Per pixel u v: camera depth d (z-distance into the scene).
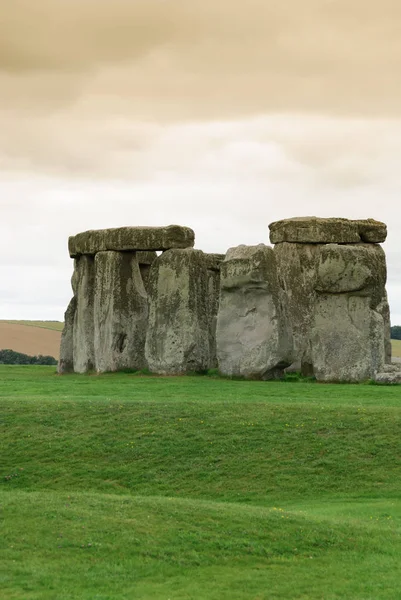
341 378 44.56
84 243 54.25
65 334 55.56
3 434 32.97
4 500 25.12
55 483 30.19
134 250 52.34
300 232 53.19
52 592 20.67
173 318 49.50
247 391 40.62
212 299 55.34
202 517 24.38
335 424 33.03
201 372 49.44
